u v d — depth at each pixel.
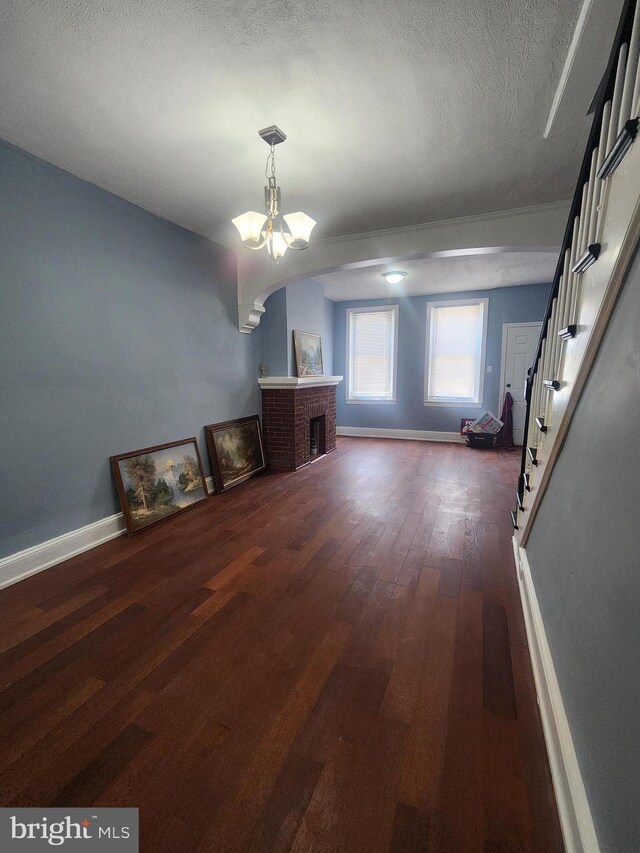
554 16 1.36
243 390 4.38
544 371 2.17
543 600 1.63
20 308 2.21
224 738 1.29
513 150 2.22
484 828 1.03
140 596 2.10
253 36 1.44
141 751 1.25
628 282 0.95
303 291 5.12
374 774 1.17
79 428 2.59
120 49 1.50
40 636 1.79
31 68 1.58
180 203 2.88
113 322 2.78
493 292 6.06
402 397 6.84
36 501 2.35
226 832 1.02
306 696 1.46
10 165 2.12
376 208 2.98
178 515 3.28
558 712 1.19
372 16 1.36
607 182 1.12
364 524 3.07
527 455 2.67
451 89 1.73
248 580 2.26
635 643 0.74
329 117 1.92
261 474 4.54
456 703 1.42
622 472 0.90
